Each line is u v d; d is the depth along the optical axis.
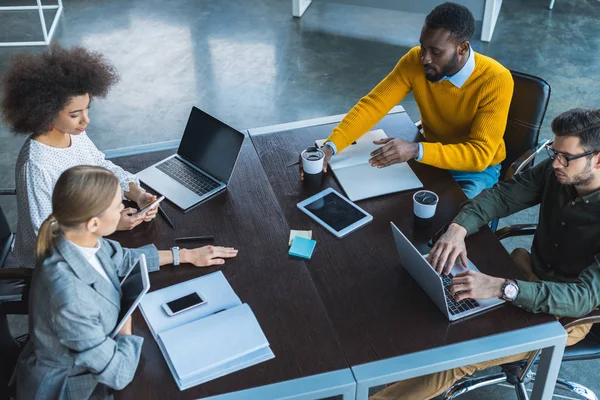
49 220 1.67
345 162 2.53
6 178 3.85
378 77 4.82
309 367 1.73
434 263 2.03
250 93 4.63
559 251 2.20
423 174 2.48
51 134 2.23
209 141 2.46
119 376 1.65
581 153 1.92
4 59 5.11
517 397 2.34
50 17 5.83
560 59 4.97
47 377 1.73
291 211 2.29
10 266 2.41
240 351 1.76
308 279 2.01
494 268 2.04
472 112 2.61
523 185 2.28
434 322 1.86
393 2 5.29
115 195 1.67
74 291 1.63
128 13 5.88
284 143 2.66
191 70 4.94
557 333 1.82
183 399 1.66
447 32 2.41
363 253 2.10
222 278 2.01
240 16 5.80
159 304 1.93
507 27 5.46
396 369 1.72
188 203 2.33
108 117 4.39
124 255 1.99
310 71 4.90
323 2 6.01
